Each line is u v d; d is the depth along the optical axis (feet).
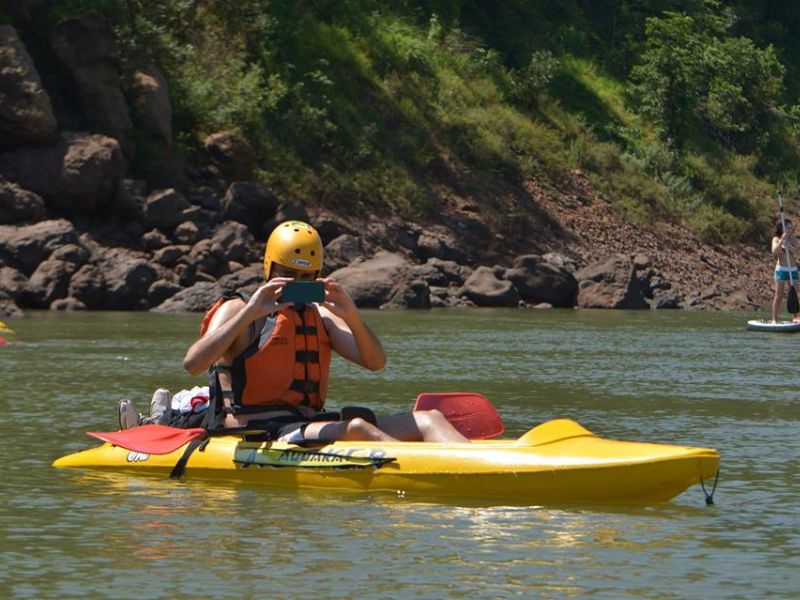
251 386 47.24
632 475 41.81
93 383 76.74
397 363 94.07
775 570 34.60
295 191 196.75
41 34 179.52
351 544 36.88
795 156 293.02
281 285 46.44
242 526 39.09
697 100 279.28
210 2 220.02
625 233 230.07
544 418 65.00
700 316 174.19
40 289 148.15
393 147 221.25
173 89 194.80
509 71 263.49
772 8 342.64
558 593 31.99
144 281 152.56
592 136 258.57
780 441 58.29
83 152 162.61
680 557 35.88
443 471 43.37
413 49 245.45
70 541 37.09
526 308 183.62
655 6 306.76
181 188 180.14
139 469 48.14
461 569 34.19
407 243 198.80
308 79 222.48
